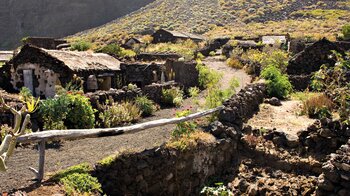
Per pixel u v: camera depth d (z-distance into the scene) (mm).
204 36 64125
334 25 63469
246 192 8617
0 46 121688
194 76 21094
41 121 10164
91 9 129875
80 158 7898
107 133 7086
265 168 9438
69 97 10766
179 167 7879
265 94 16016
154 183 7352
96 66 18625
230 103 11094
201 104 14633
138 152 7250
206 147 8664
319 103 12727
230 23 79875
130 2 136375
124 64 20344
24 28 127000
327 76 14609
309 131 10023
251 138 10203
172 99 16344
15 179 6508
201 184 8578
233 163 9719
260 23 77125
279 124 11789
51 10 128750
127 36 68500
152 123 8023
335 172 7656
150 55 29953
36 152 8633
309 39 39406
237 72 26266
